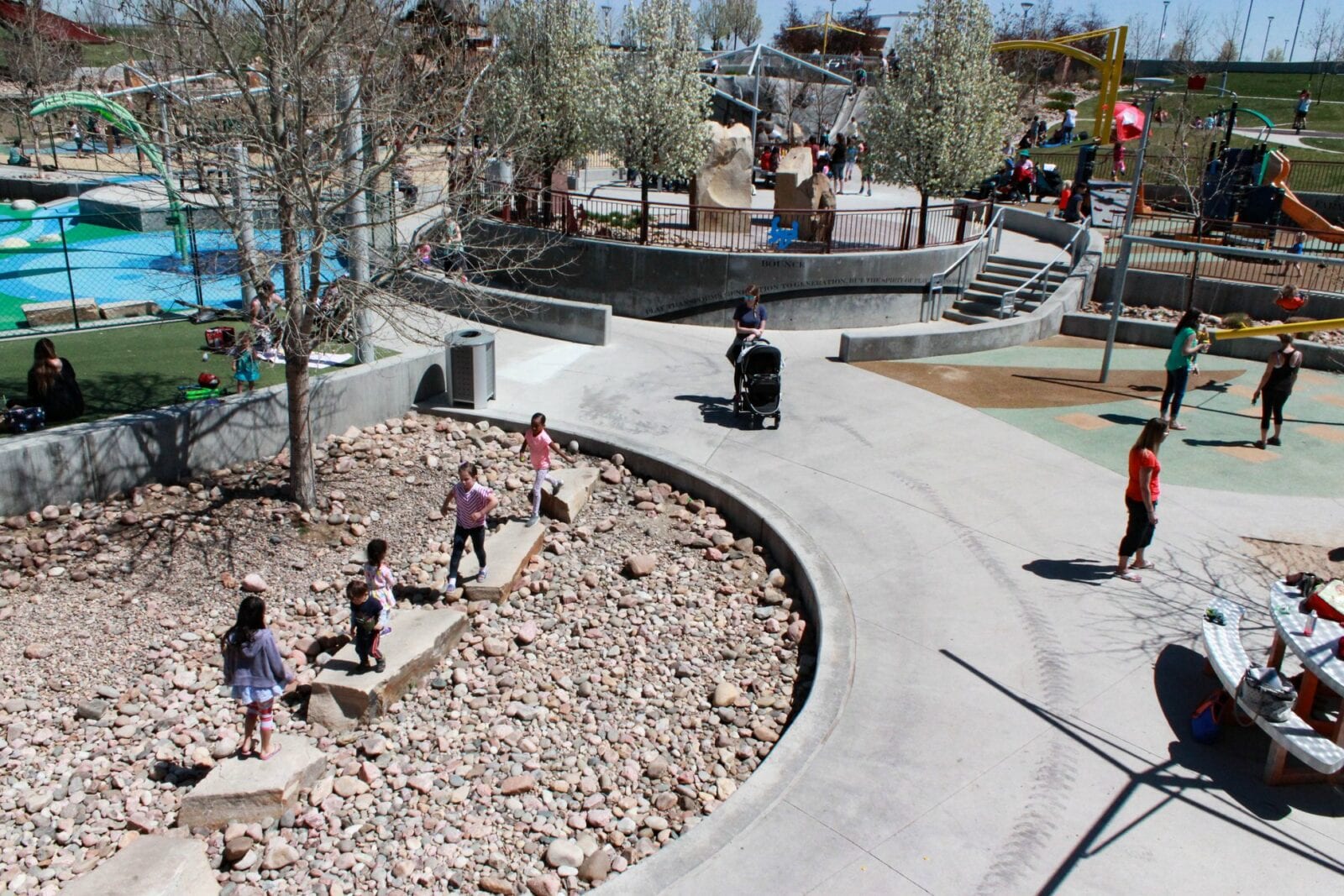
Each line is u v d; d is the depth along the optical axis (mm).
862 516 11008
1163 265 22156
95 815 7012
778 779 6781
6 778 7324
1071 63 60625
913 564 9883
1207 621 7969
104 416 11664
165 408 11742
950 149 20562
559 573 10508
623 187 33062
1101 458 12789
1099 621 8859
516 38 21188
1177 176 28594
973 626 8758
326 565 10438
